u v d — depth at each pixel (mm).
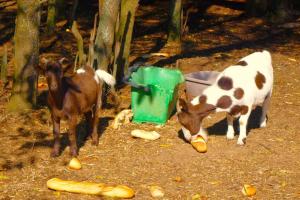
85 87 8094
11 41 15289
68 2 20391
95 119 8484
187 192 7238
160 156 8242
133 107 9438
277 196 7188
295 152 8484
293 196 7188
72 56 13883
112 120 9617
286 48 15125
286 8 18547
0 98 10602
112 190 7039
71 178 7543
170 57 13992
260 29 17391
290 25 17641
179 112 8453
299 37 16406
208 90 8430
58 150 8141
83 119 9500
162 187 7348
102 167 7871
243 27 17672
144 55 14086
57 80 7535
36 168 7812
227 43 15625
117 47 10219
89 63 10055
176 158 8188
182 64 13320
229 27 17656
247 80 8531
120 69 11180
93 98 8273
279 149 8570
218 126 9477
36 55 9742
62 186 7168
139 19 18641
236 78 8484
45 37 15758
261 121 9367
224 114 10023
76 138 8805
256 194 7227
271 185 7469
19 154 8219
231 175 7715
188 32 16891
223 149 8516
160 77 9898
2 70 11484
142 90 9305
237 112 8492
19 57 9633
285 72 12805
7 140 8672
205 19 18812
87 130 8812
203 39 16047
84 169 7805
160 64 13312
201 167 7930
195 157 8227
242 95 8391
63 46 14859
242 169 7891
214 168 7902
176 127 9344
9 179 7492
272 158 8250
